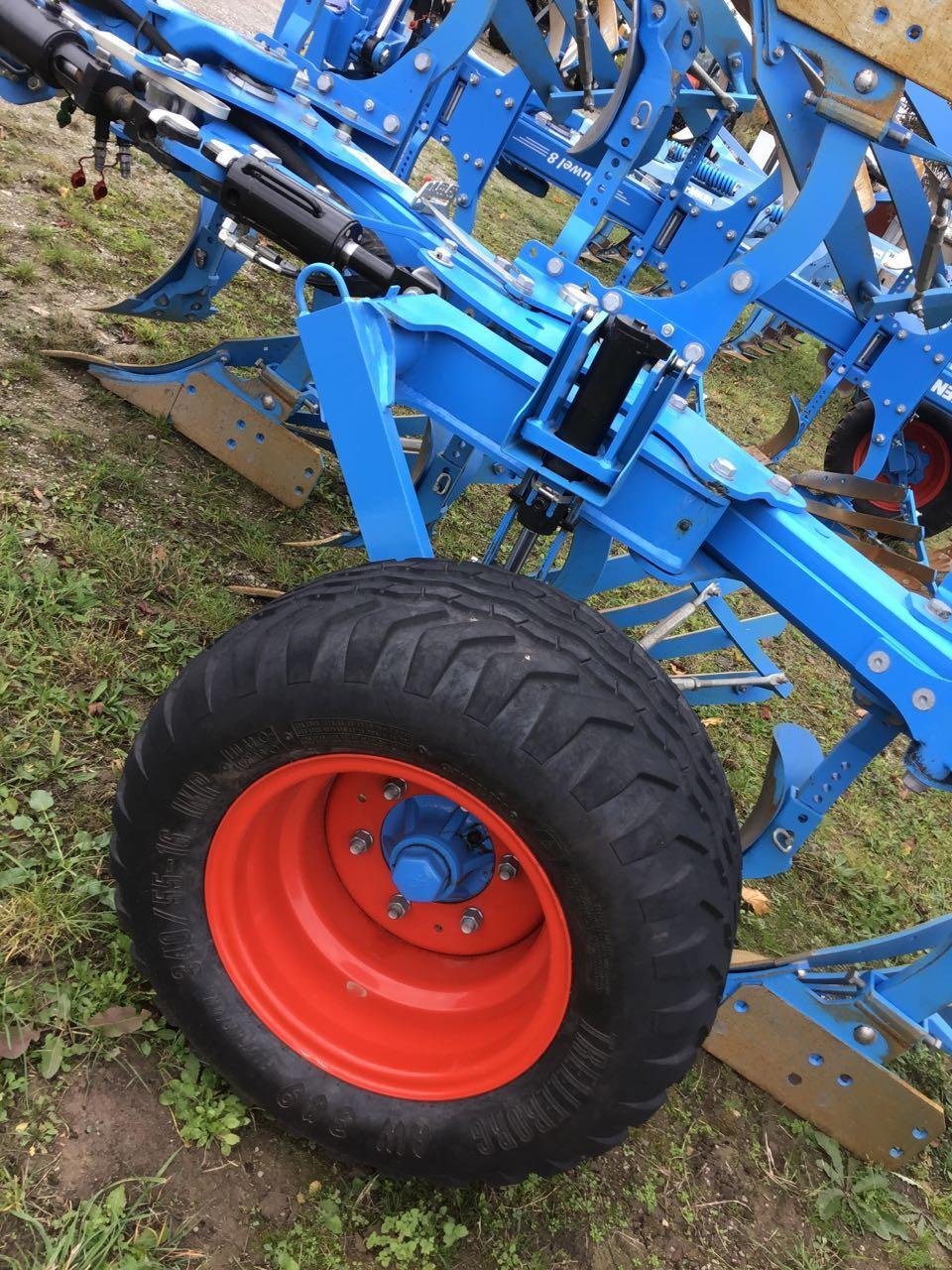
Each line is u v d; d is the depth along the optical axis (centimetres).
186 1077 180
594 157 304
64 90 229
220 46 255
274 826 176
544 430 171
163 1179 165
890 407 459
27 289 383
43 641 251
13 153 488
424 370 189
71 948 190
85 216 456
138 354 378
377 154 299
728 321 223
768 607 542
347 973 185
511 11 288
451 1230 179
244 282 507
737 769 384
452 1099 169
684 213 423
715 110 382
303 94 274
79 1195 158
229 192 198
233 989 173
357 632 147
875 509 655
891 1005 227
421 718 142
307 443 364
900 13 161
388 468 167
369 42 322
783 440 477
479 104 354
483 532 437
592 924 146
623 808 141
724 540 192
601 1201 203
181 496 330
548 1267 186
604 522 189
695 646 346
